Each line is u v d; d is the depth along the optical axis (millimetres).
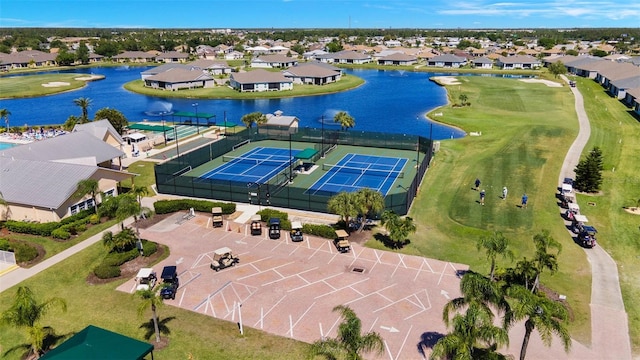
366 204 44875
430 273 39125
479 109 116000
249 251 43406
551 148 76750
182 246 44562
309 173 68188
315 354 23844
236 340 30609
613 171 65500
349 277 38500
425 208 53344
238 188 55062
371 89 161625
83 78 182750
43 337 28062
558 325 24844
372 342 24031
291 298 35406
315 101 138875
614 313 33406
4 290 36938
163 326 32094
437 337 30734
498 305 27422
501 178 62781
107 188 55688
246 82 151000
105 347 25719
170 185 58125
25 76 187625
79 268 40469
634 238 45344
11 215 50781
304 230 47094
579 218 46438
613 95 131750
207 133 95625
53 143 62688
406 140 81312
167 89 156250
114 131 78500
